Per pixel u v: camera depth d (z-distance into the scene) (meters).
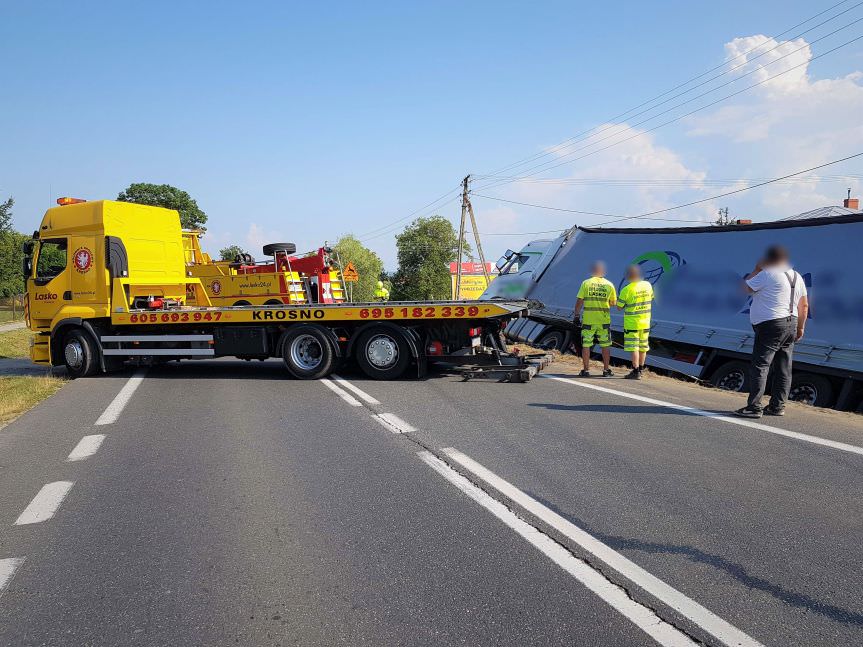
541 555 3.75
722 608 3.13
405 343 10.35
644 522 4.20
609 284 10.54
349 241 71.12
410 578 3.51
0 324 35.62
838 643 2.82
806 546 3.80
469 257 74.19
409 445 6.25
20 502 4.93
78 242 11.83
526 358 10.68
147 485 5.24
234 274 22.08
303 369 10.88
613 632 2.94
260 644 2.91
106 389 10.36
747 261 12.60
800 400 11.04
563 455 5.75
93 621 3.15
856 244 10.88
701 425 6.78
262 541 4.06
